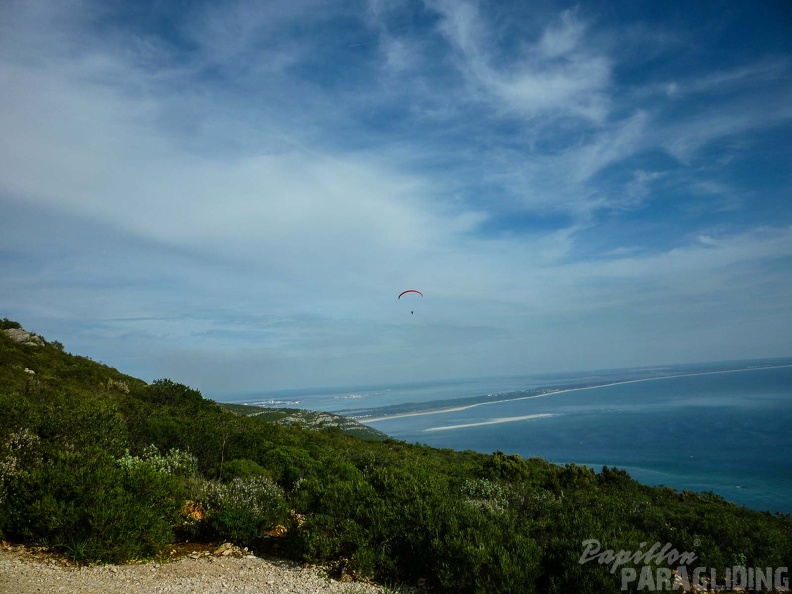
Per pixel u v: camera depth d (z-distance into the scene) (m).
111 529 7.39
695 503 22.14
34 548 7.42
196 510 10.01
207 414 24.92
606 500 13.01
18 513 7.64
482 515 8.37
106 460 9.20
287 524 9.90
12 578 6.28
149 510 8.14
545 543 7.62
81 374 31.78
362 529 8.02
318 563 7.86
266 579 7.11
